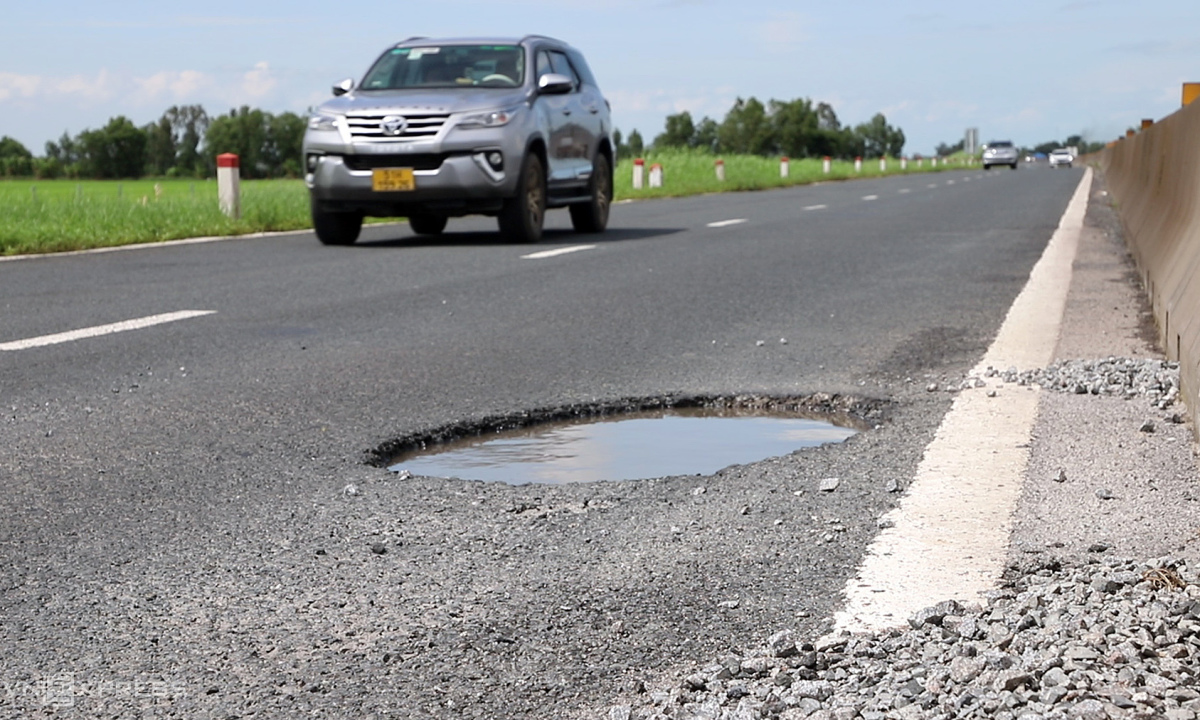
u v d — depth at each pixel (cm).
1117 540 296
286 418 457
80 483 370
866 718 196
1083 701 192
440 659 238
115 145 10669
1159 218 822
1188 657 210
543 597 272
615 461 400
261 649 245
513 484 369
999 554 290
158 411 468
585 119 1366
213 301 788
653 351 600
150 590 279
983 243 1225
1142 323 652
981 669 209
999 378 512
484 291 838
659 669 232
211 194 1872
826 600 266
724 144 11519
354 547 310
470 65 1274
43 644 248
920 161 7425
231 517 336
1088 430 408
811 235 1346
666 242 1250
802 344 617
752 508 338
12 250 1161
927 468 370
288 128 10719
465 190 1184
